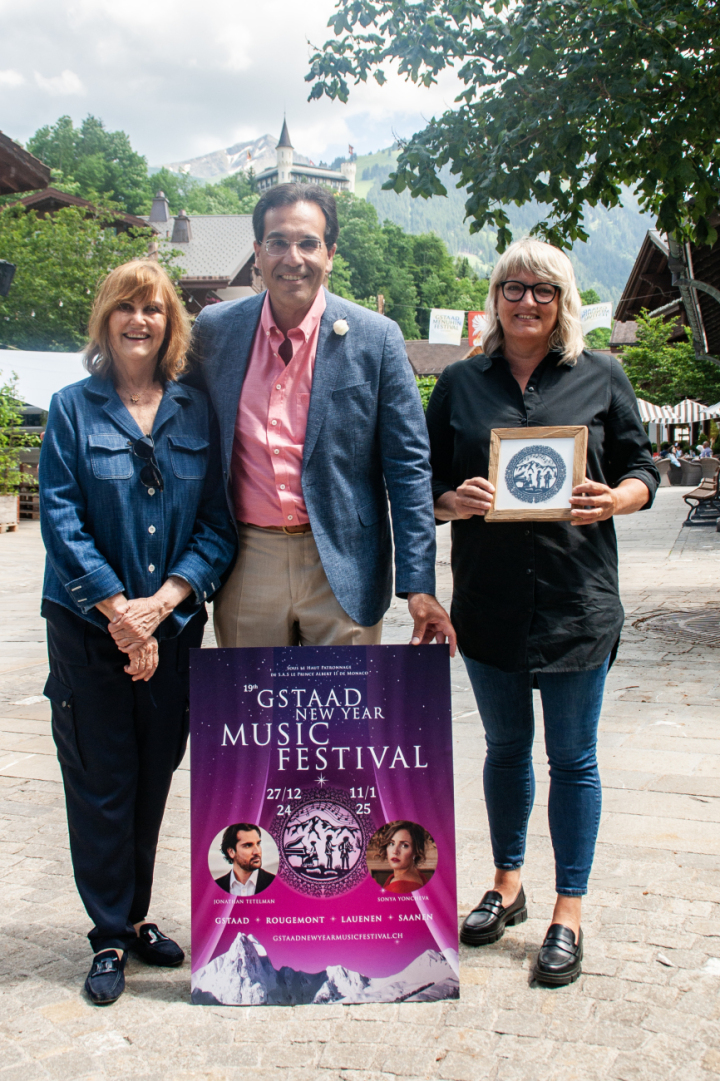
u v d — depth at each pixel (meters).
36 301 21.38
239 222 35.47
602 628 2.32
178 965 2.38
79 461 2.25
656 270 13.04
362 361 2.36
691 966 2.26
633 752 4.02
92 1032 2.04
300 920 2.17
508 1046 1.95
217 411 2.41
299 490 2.35
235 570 2.44
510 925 2.53
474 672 2.48
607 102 5.11
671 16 4.96
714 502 16.28
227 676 2.20
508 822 2.49
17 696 5.52
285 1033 2.03
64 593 2.21
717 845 2.99
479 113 5.53
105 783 2.26
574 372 2.38
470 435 2.40
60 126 77.94
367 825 2.19
